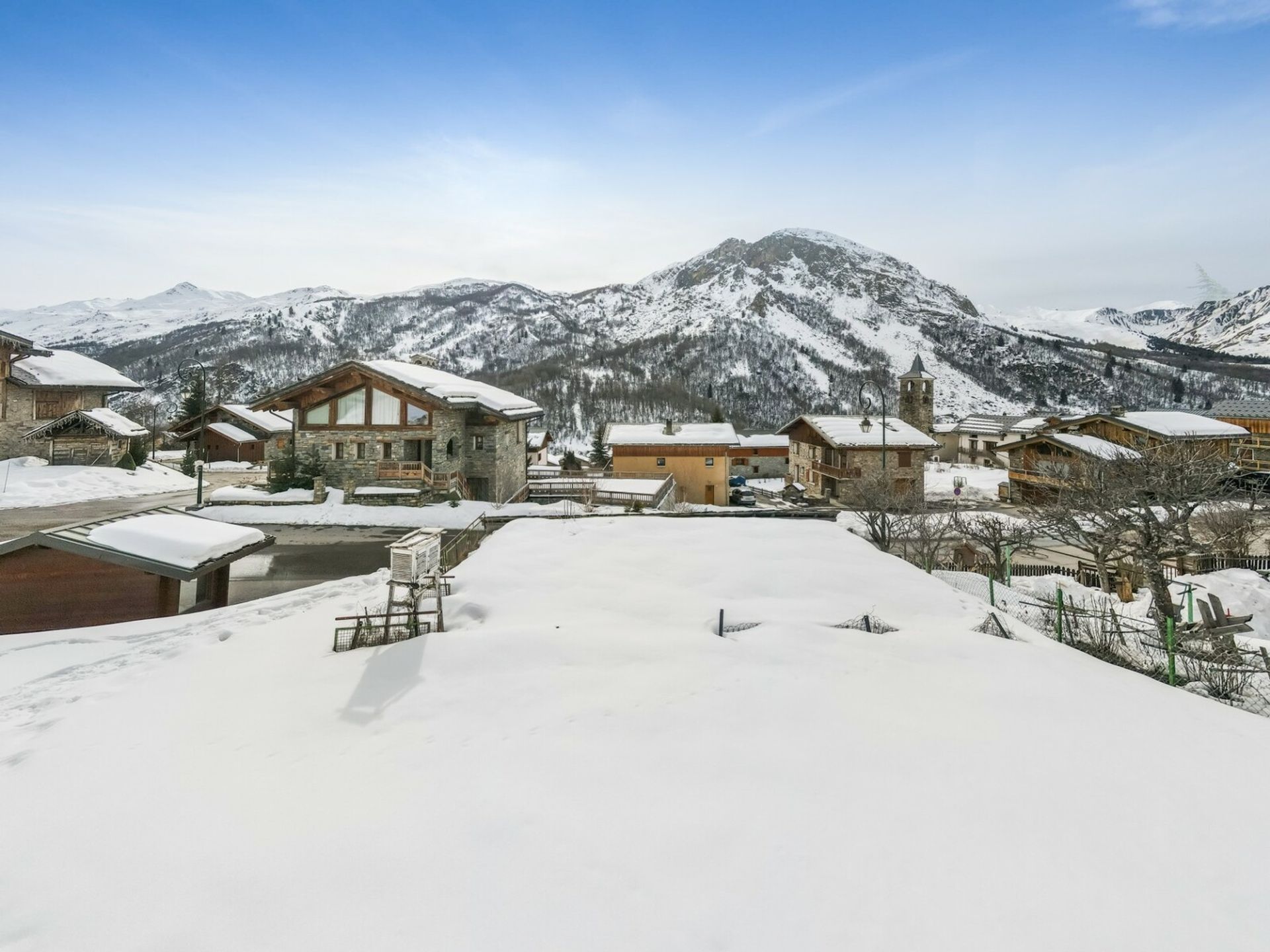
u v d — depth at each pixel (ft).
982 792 16.37
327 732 20.21
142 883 12.94
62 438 120.98
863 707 21.61
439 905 12.00
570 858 13.35
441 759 17.92
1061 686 24.76
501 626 30.35
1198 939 11.38
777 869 13.05
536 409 114.21
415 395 94.79
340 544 68.69
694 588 38.27
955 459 246.27
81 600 37.04
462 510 85.46
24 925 11.77
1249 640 39.81
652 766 17.29
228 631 34.58
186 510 83.56
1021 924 11.62
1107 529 52.03
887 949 10.97
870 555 48.62
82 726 21.57
